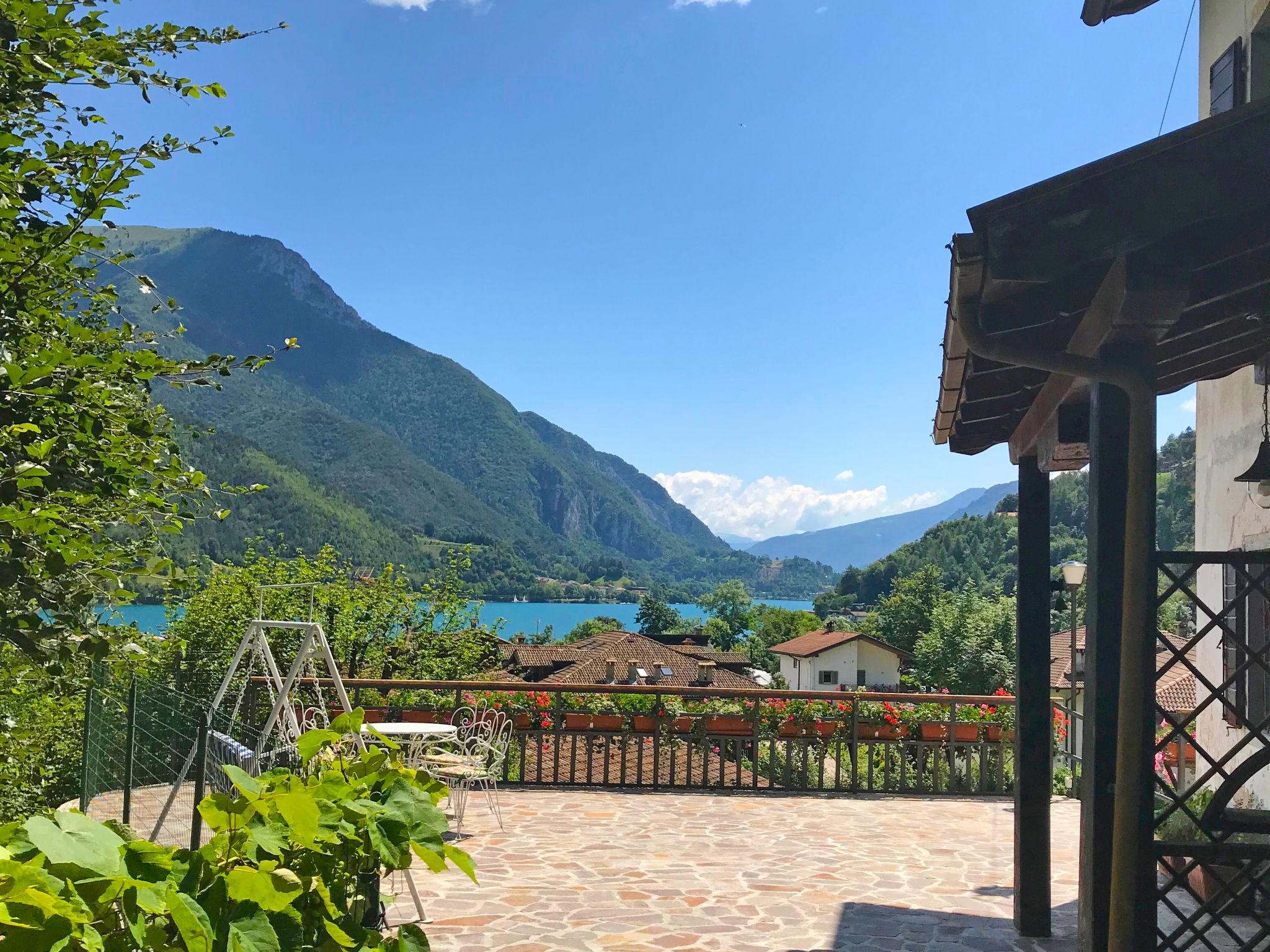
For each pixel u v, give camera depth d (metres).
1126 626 2.72
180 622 14.66
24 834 1.33
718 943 4.67
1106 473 2.85
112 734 5.67
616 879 5.84
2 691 3.83
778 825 7.55
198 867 1.47
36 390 2.98
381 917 2.12
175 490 3.56
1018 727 4.90
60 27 3.19
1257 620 6.36
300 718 8.41
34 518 2.82
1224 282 2.76
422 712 8.89
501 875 5.89
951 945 4.69
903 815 8.03
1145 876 2.74
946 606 48.53
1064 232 2.57
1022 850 4.88
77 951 1.20
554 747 9.09
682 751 13.04
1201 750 2.83
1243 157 2.55
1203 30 7.31
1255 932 4.87
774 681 67.25
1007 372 3.93
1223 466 7.05
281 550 16.55
